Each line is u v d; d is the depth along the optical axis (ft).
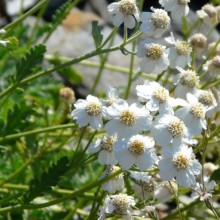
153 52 1.20
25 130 1.53
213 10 1.36
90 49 2.24
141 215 1.10
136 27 1.22
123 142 1.07
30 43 1.69
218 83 1.30
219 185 1.19
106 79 2.15
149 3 2.35
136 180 1.12
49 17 2.33
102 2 2.45
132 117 1.08
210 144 1.34
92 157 1.16
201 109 1.12
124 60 2.19
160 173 1.06
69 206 1.50
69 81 2.11
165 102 1.11
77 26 2.31
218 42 1.30
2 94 1.31
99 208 1.14
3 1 2.25
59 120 1.56
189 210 1.35
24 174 1.52
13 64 1.78
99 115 1.11
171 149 1.07
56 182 1.16
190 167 1.07
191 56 1.33
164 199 1.18
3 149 1.37
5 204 1.25
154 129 1.08
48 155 1.54
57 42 2.23
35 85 1.77
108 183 1.13
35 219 1.48
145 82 1.14
